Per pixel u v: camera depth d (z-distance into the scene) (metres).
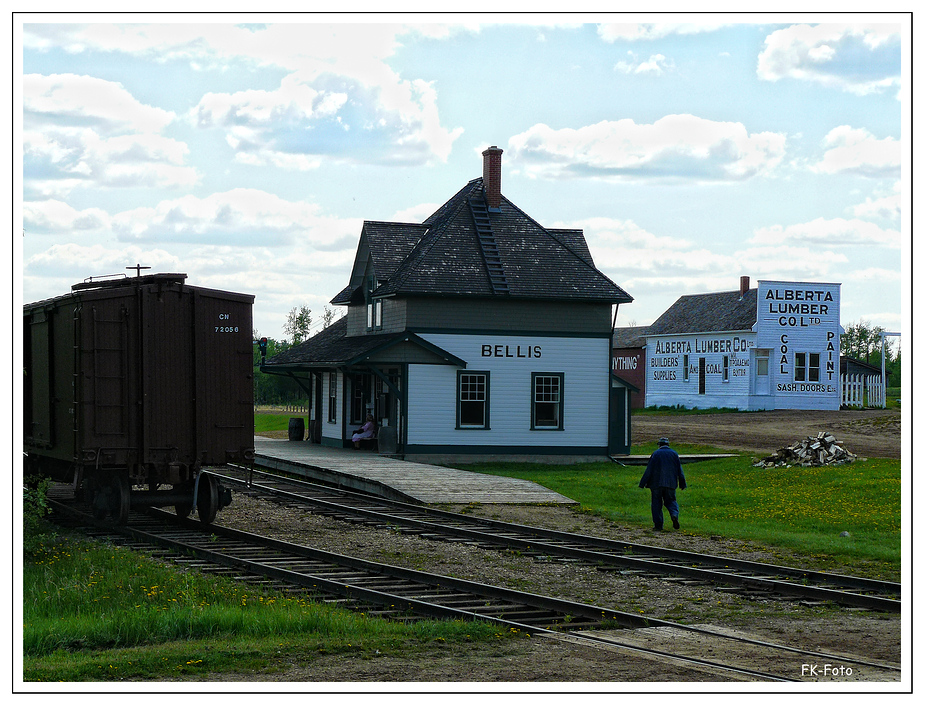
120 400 18.52
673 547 18.55
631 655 10.32
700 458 35.72
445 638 10.78
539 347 34.91
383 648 10.36
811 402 60.78
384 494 25.98
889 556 17.16
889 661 10.42
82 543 17.20
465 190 39.81
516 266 35.38
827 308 61.25
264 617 11.41
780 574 15.69
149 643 10.75
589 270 36.03
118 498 19.11
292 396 86.69
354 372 35.66
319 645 10.38
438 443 33.84
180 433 18.95
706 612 12.93
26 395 21.53
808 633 11.79
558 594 14.09
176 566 15.41
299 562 16.11
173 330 18.94
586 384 35.31
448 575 15.46
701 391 65.25
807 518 21.72
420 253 35.62
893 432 44.53
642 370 72.44
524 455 34.62
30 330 21.30
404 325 34.06
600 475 31.19
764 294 59.97
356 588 13.19
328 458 32.34
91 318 18.31
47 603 12.42
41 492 16.50
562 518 22.52
